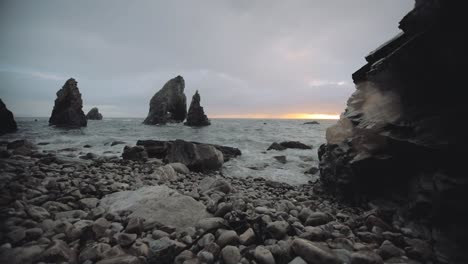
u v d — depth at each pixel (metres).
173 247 3.38
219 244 3.75
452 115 4.66
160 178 9.27
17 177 6.30
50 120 51.50
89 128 47.16
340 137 9.09
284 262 3.45
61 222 3.89
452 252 3.82
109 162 11.87
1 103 32.62
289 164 16.45
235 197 6.72
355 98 9.27
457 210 4.11
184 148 14.24
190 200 5.46
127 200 5.35
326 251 3.48
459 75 4.51
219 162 14.77
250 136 34.97
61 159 10.27
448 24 4.27
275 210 5.61
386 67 6.11
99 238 3.76
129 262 3.01
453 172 4.42
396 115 6.14
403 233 4.71
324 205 7.41
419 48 4.94
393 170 6.14
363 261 3.33
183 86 79.56
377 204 6.22
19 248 3.05
